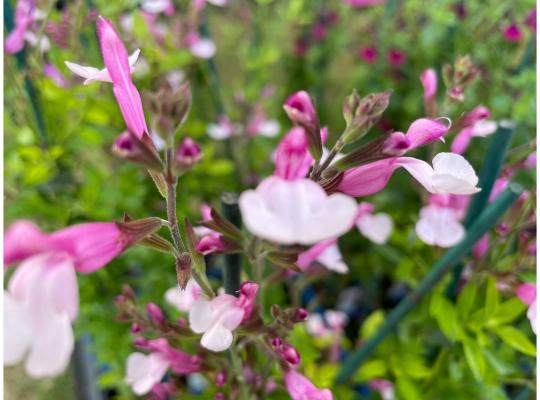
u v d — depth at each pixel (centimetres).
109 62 11
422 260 20
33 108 23
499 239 17
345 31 36
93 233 10
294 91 36
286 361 13
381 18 34
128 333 21
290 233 9
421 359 19
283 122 36
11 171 23
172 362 15
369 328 22
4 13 22
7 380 31
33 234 9
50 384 31
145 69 24
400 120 32
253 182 32
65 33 24
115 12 24
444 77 18
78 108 23
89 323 22
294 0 33
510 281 16
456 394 19
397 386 19
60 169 24
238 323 12
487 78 28
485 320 17
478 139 26
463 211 18
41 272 9
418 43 31
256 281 14
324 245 16
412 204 27
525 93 23
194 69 30
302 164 10
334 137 34
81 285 22
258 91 34
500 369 17
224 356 15
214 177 29
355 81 33
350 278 31
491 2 30
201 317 12
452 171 12
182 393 18
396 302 31
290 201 9
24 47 23
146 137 11
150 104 10
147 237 11
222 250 12
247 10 36
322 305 32
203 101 32
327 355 24
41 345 9
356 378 20
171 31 28
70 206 23
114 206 23
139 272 26
